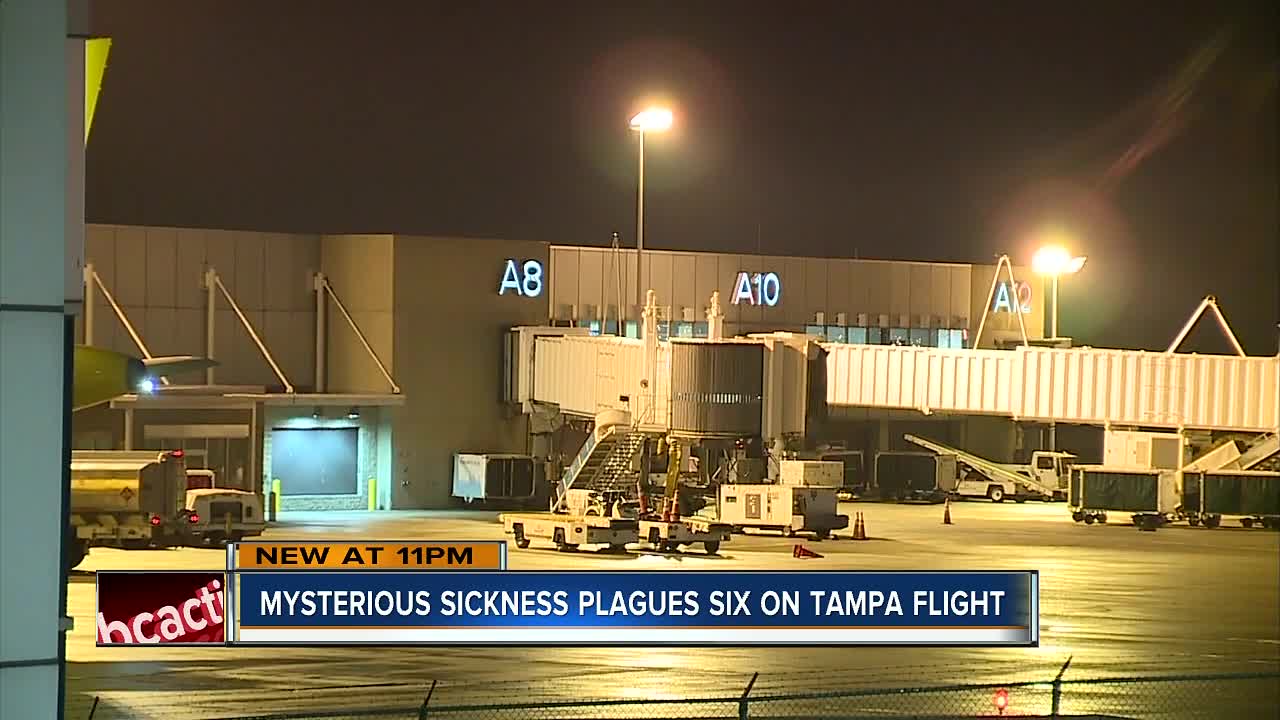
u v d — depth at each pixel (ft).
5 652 154.40
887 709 321.93
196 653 401.70
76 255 156.46
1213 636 445.37
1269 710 327.88
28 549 155.33
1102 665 390.83
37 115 154.92
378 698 331.77
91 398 448.65
